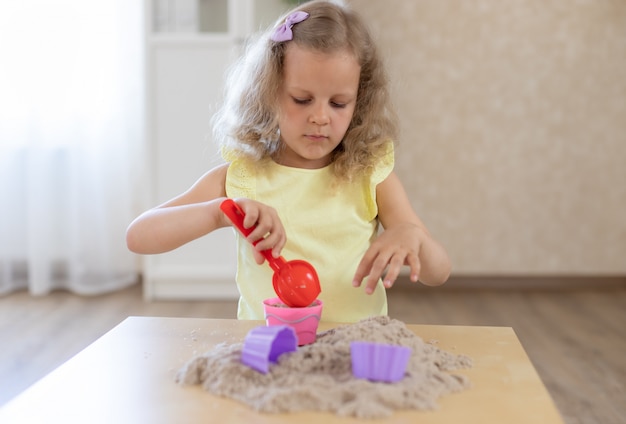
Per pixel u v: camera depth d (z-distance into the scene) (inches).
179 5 106.0
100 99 114.3
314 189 40.8
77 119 112.8
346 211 40.6
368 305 39.8
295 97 35.9
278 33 36.6
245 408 23.3
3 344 86.9
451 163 121.5
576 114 120.4
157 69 106.6
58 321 97.8
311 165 41.2
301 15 36.9
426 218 122.6
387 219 41.3
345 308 39.7
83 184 113.6
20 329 93.8
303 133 36.2
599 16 118.7
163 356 28.8
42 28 111.8
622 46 119.3
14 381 73.5
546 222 122.4
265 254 31.8
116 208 117.3
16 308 105.0
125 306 106.4
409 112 120.6
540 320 101.8
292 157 41.2
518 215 122.4
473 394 24.7
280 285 31.0
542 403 23.9
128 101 117.0
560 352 86.0
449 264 37.4
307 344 29.7
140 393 24.8
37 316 100.5
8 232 114.3
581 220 122.4
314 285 31.0
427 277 36.5
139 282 122.9
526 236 122.6
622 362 82.0
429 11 119.0
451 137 121.0
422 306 110.5
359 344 24.7
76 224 113.4
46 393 24.8
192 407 23.5
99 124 114.3
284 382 24.5
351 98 36.2
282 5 105.9
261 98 38.5
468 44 119.5
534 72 119.8
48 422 22.6
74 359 28.3
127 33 115.2
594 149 121.3
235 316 100.0
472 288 123.0
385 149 41.6
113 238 117.5
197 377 25.7
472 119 120.8
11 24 111.7
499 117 120.7
